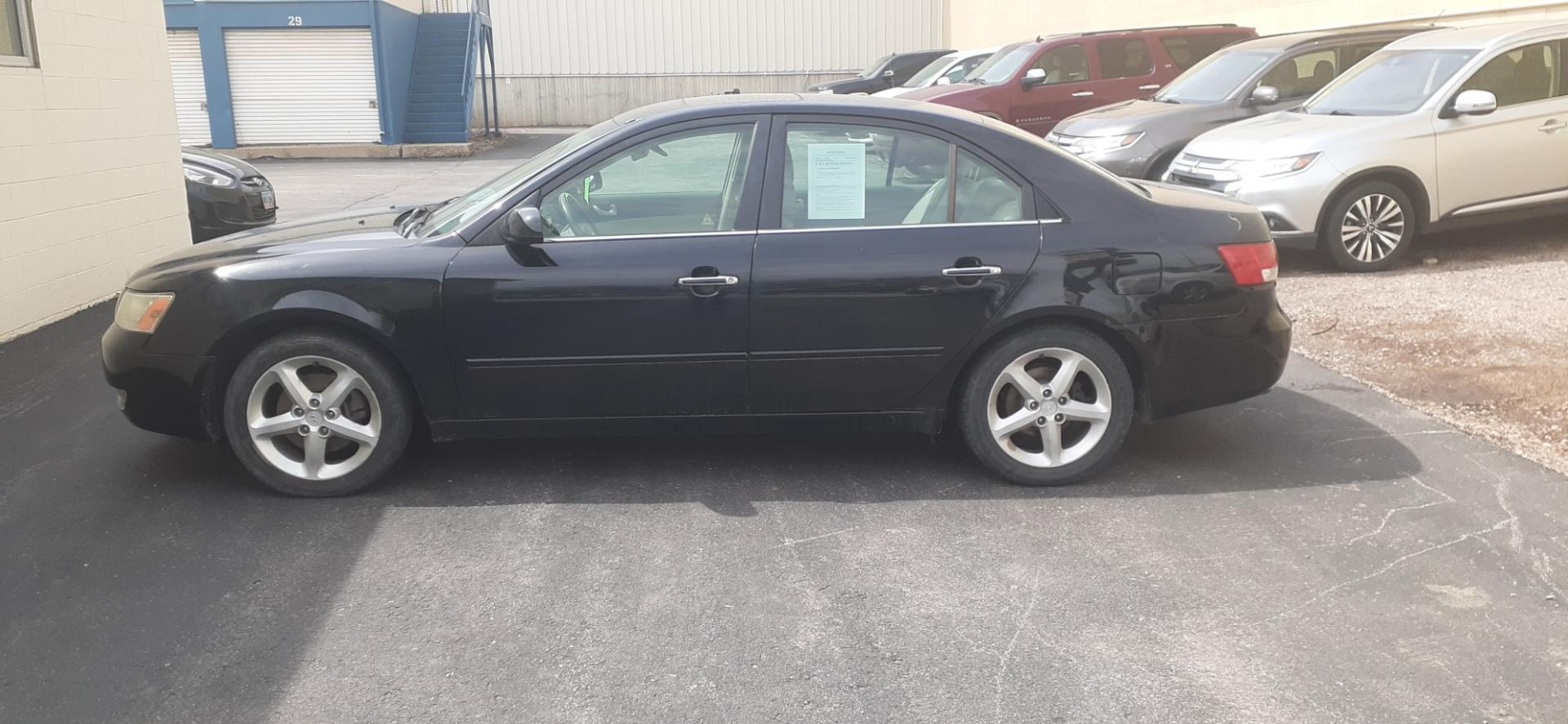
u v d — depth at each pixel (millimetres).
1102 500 4633
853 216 4617
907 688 3289
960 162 4656
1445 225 8781
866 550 4180
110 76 8586
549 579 3971
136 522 4457
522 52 33219
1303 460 5039
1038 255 4570
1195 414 5707
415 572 4023
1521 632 3549
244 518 4488
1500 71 8773
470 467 5020
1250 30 14633
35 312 7688
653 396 4637
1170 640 3537
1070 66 14031
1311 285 8406
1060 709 3178
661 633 3598
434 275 4484
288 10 24031
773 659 3451
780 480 4859
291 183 18906
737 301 4527
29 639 3574
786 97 4852
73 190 8109
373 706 3217
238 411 4562
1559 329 6785
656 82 33344
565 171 4613
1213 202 4930
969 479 4863
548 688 3303
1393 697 3217
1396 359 6484
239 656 3477
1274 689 3266
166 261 4828
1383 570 3971
